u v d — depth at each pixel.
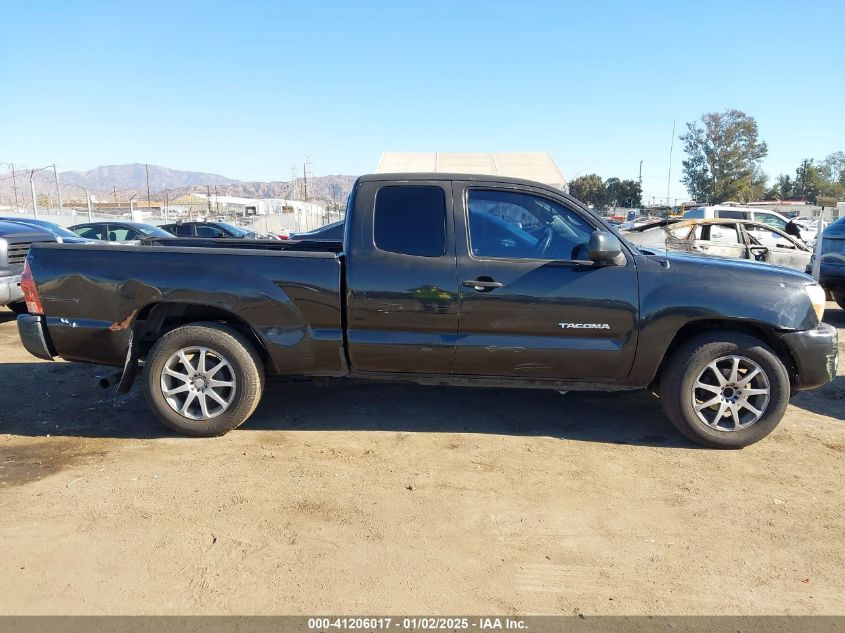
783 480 3.84
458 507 3.44
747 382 4.23
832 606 2.65
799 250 10.62
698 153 71.94
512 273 4.13
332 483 3.70
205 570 2.82
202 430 4.35
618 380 4.30
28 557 2.90
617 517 3.36
